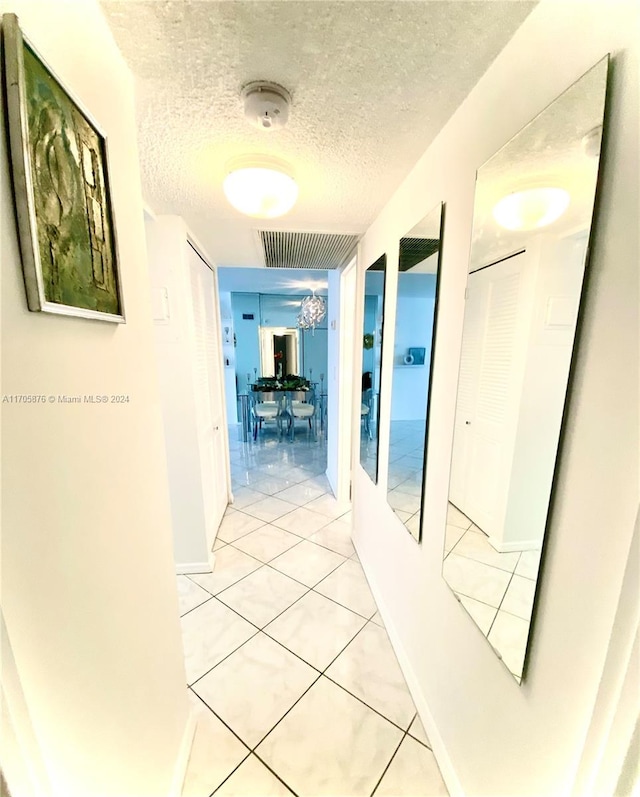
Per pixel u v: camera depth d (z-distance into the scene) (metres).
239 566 2.19
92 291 0.62
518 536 0.74
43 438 0.49
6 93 0.41
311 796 1.05
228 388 6.54
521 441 0.73
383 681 1.42
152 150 1.12
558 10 0.60
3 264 0.42
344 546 2.42
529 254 0.70
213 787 1.07
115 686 0.69
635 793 0.46
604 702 0.50
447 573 1.07
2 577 0.41
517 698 0.74
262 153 1.14
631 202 0.48
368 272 1.92
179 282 1.81
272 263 2.75
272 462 4.34
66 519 0.54
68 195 0.54
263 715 1.28
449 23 0.67
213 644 1.60
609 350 0.51
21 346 0.45
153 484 0.94
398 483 1.54
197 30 0.69
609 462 0.51
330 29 0.68
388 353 1.62
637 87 0.46
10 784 0.39
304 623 1.72
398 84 0.84
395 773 1.10
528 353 0.72
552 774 0.64
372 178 1.33
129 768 0.74
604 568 0.52
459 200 0.96
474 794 0.92
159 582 0.96
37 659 0.47
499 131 0.77
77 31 0.59
